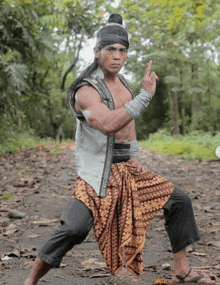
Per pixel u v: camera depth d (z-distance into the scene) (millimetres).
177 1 12461
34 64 18422
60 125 33156
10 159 15102
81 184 2693
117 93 2809
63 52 30359
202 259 3885
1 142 19172
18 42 16859
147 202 2848
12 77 15078
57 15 16781
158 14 14680
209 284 2955
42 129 36625
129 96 2863
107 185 2680
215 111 35688
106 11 18656
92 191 2650
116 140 2811
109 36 2703
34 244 4496
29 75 18891
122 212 2736
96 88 2658
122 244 2707
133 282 3301
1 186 8750
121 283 3281
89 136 2707
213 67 34812
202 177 9953
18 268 3668
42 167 12383
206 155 14891
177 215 2941
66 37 23469
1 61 15086
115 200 2701
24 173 11008
